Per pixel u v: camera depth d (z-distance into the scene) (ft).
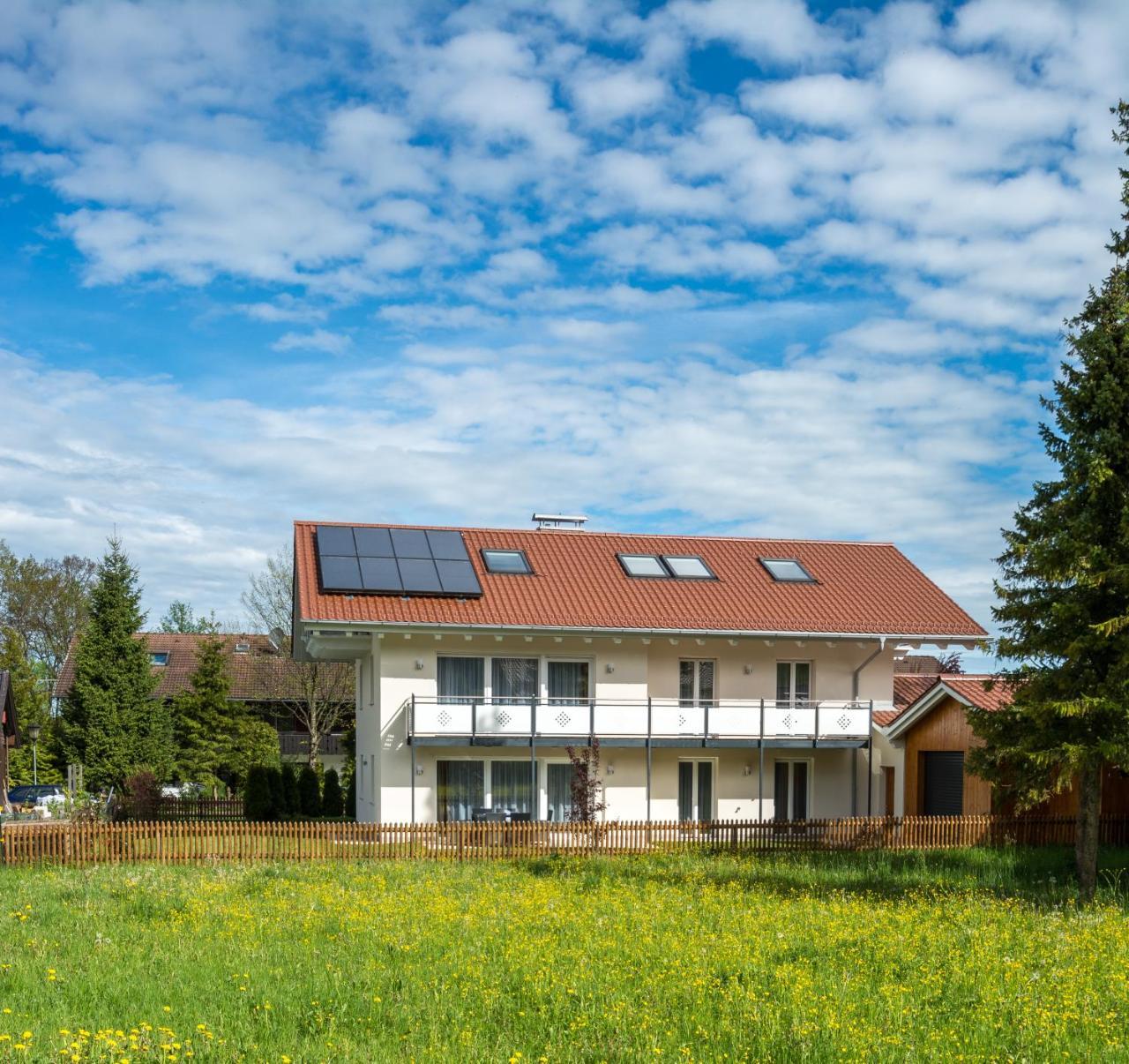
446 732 82.89
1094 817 57.77
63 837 67.67
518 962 35.14
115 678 133.28
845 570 102.53
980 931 42.09
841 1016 28.86
